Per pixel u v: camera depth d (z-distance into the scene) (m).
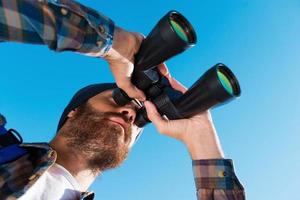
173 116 0.71
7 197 0.63
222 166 0.69
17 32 0.47
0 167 0.65
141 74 0.62
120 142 0.87
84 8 0.51
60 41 0.49
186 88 0.71
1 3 0.45
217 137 0.73
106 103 0.89
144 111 0.86
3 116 0.71
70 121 0.90
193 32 0.58
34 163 0.70
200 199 0.69
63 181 0.75
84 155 0.85
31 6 0.47
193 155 0.71
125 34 0.55
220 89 0.61
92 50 0.53
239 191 0.68
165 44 0.55
